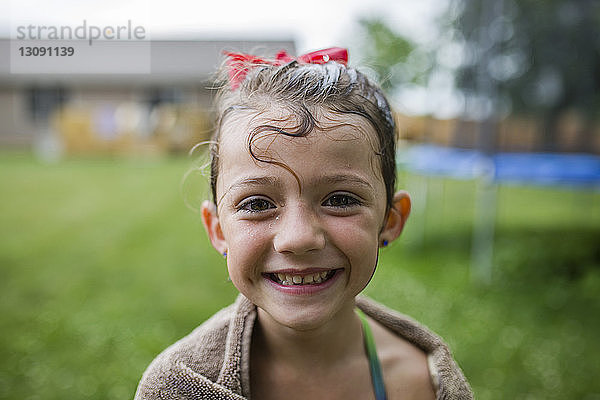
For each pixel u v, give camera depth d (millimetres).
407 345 1308
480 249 5352
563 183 5008
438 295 4531
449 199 8992
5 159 14461
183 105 17078
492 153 5039
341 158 984
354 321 1218
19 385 3127
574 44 5160
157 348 3576
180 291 4672
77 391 3062
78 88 18609
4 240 6406
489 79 4914
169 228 6977
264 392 1160
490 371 3244
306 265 966
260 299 1020
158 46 17219
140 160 14492
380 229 1129
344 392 1179
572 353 3484
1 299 4484
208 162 1265
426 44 14469
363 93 1099
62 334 3797
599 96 5316
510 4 4840
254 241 983
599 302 4352
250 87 1070
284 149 966
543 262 5242
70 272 5207
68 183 10461
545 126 5363
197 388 1068
